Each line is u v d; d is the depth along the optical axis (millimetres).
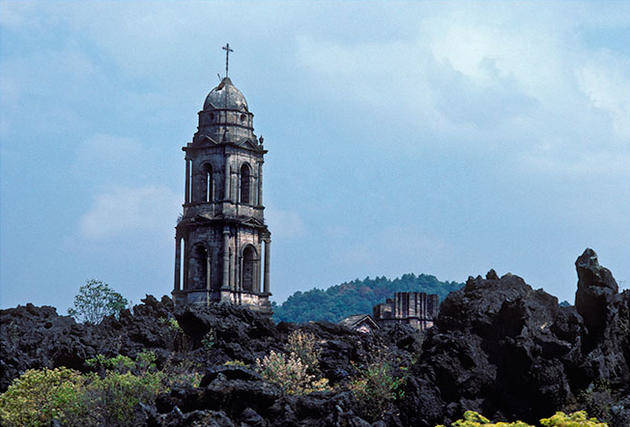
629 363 63469
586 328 63750
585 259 65312
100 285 99438
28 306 92188
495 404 62344
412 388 63688
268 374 73188
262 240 120250
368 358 81438
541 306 66500
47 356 82875
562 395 60344
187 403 60781
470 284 69875
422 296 168625
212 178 119375
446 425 61469
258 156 121688
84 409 67938
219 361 84250
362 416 67250
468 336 65500
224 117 120125
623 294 65625
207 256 116750
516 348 62250
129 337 89750
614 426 59250
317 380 77375
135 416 67125
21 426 67625
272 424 61250
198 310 89562
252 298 117812
